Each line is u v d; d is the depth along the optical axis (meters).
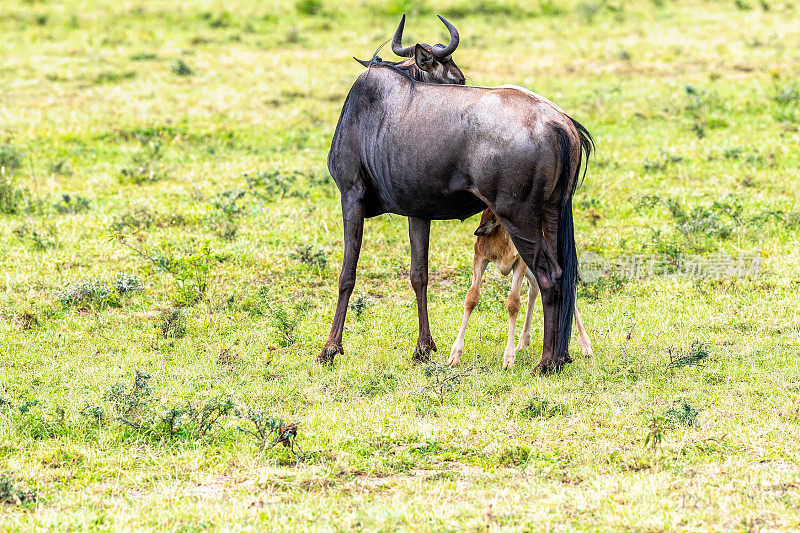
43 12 77.81
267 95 54.75
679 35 70.56
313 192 36.56
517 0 82.31
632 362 20.55
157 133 46.50
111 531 12.80
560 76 59.31
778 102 49.62
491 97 18.98
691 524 12.16
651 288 26.17
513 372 20.34
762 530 11.79
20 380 19.91
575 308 21.11
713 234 30.03
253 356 21.75
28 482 14.88
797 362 19.95
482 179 18.92
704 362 20.16
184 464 15.64
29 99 53.25
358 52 67.56
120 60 63.88
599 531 12.02
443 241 31.14
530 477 14.70
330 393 19.33
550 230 19.58
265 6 81.56
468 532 12.27
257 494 14.42
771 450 15.28
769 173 37.88
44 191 36.94
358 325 24.00
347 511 13.38
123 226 31.94
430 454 15.99
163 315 23.52
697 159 40.16
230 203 33.69
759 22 74.38
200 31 73.94
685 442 15.84
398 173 20.12
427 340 21.69
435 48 21.70
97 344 22.42
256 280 27.62
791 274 26.39
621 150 42.47
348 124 21.36
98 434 16.88
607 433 16.48
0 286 26.52
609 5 81.00
